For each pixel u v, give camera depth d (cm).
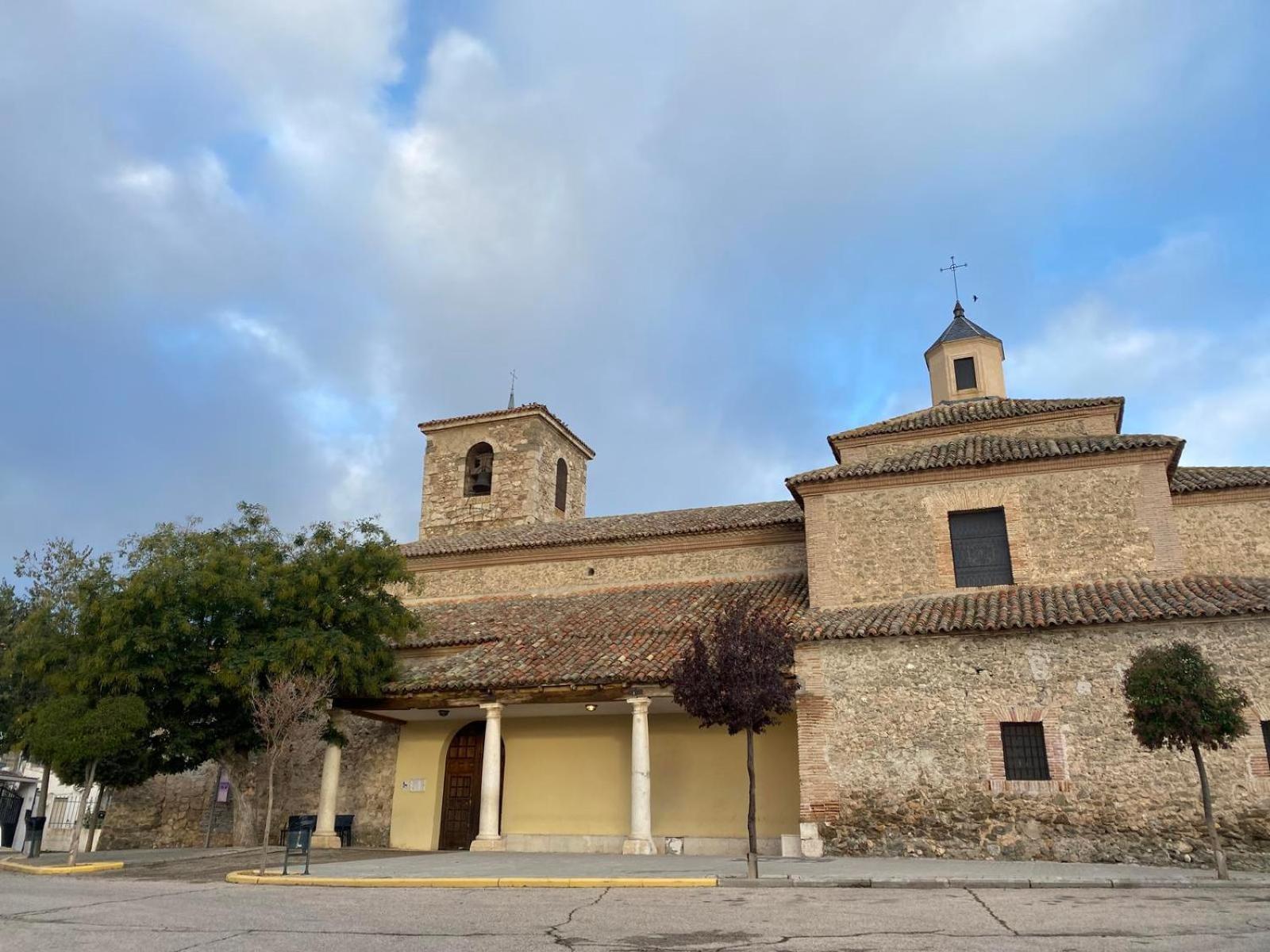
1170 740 1272
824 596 1923
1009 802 1551
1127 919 912
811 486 2009
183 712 1923
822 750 1677
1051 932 842
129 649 1812
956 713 1623
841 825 1625
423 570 2694
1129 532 1773
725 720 1366
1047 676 1593
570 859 1661
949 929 870
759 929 888
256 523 2144
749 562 2359
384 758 2244
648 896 1146
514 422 3284
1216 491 1888
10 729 2405
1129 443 1803
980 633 1648
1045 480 1864
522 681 1847
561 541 2512
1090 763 1527
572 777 2059
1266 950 739
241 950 799
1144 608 1562
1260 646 1480
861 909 1008
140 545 1970
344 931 898
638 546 2469
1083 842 1494
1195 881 1189
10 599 2720
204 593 1905
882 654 1702
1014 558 1834
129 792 2409
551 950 789
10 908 1087
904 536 1917
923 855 1564
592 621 2150
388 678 2042
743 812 1894
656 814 1950
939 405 2566
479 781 2158
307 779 2286
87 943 834
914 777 1614
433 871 1439
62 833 2838
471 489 3312
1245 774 1441
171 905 1102
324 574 2025
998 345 2725
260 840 2195
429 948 802
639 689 1778
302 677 1797
